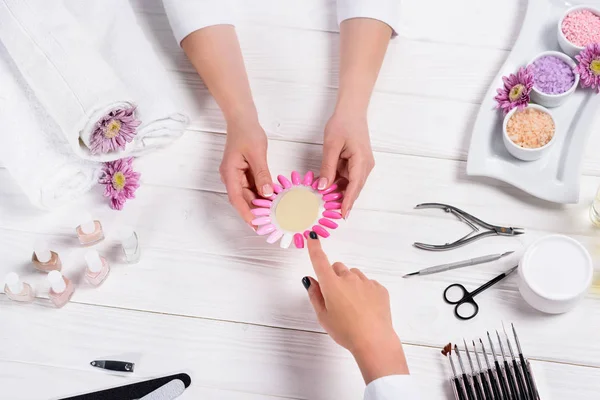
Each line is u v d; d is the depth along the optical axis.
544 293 1.18
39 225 1.35
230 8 1.44
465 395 1.15
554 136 1.32
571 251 1.22
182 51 1.51
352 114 1.32
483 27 1.52
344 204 1.23
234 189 1.26
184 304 1.27
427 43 1.50
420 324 1.23
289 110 1.44
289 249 1.31
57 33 1.20
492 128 1.36
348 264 1.29
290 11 1.53
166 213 1.35
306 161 1.39
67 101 1.19
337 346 1.23
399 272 1.28
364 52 1.37
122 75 1.34
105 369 1.22
